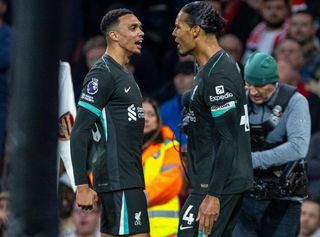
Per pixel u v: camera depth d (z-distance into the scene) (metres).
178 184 16.06
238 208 11.76
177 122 19.53
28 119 5.79
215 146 11.48
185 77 19.81
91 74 11.70
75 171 11.60
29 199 5.83
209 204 11.26
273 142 13.84
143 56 22.98
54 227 5.86
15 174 5.82
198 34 11.41
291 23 22.72
